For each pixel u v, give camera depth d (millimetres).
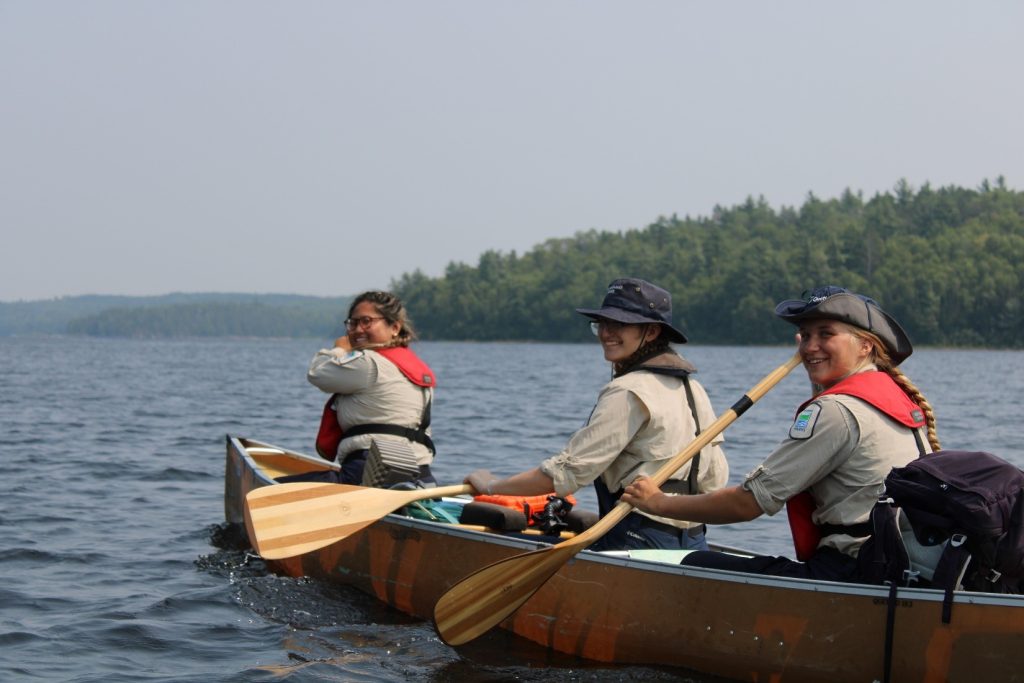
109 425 15305
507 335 132375
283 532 5285
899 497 3674
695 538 4961
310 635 4977
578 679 4336
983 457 3639
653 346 4797
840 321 3939
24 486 9148
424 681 4328
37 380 30141
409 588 5320
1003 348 91438
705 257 123250
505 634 4977
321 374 6078
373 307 6246
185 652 4723
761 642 4066
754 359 64938
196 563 6414
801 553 4031
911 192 127062
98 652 4715
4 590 5703
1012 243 99938
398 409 6129
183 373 37969
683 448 4715
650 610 4391
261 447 8008
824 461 3818
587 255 138125
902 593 3711
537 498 5520
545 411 19812
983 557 3596
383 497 5402
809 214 132125
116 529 7402
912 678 3727
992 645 3572
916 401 4039
